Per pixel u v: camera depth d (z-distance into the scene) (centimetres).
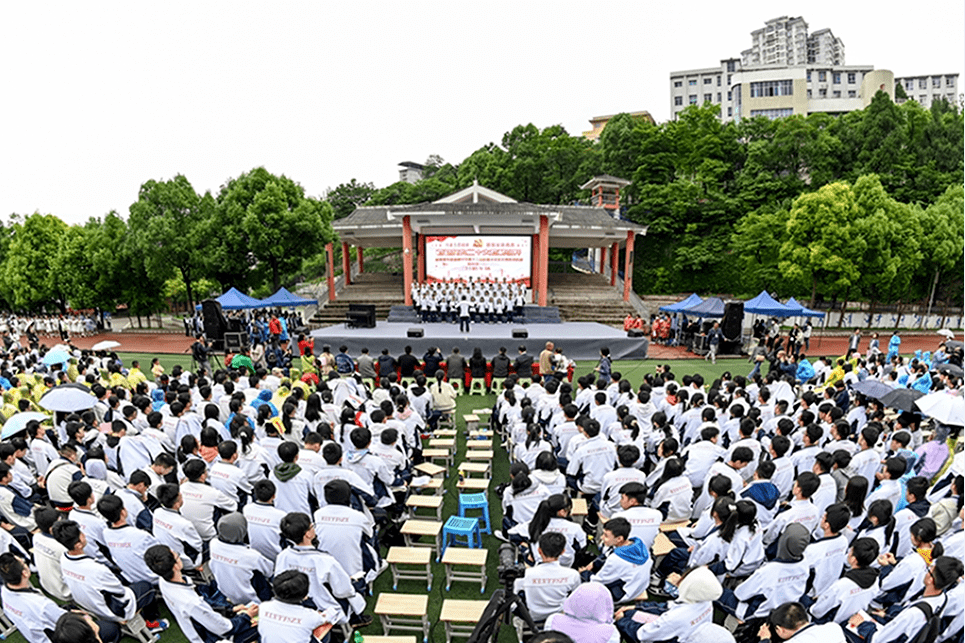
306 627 393
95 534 561
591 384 1054
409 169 9300
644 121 5041
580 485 739
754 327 2380
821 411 875
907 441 763
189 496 596
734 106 8619
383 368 1526
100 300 3456
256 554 493
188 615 451
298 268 3250
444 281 3067
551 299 3153
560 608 450
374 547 645
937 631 404
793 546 451
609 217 3381
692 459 711
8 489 691
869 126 4362
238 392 964
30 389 1185
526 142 5066
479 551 613
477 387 1605
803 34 11688
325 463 673
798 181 4312
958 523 580
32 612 441
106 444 813
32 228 3675
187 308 4303
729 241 4138
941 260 3075
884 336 3039
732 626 488
